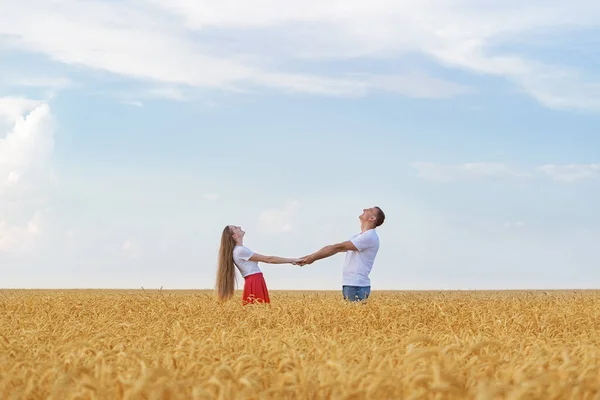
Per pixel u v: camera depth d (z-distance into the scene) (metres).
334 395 3.81
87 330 7.96
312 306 11.61
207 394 3.56
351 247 14.27
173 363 4.93
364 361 4.93
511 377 4.24
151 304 12.07
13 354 5.69
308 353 5.53
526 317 9.91
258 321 9.38
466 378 4.47
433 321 10.30
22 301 13.71
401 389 3.91
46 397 4.21
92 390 3.86
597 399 3.72
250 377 4.27
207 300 13.48
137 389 3.67
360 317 9.98
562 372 4.16
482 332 8.18
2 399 4.05
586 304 13.27
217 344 5.85
